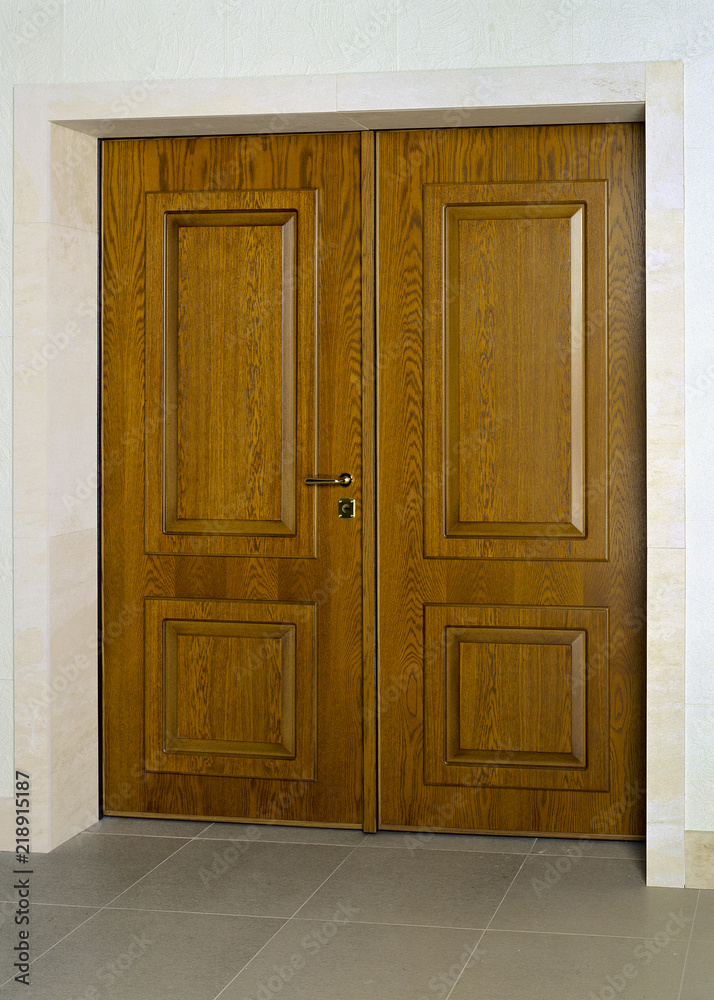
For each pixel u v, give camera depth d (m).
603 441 3.52
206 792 3.78
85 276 3.70
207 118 3.46
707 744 3.23
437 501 3.61
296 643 3.70
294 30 3.40
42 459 3.50
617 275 3.50
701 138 3.19
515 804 3.61
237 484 3.72
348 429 3.64
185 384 3.73
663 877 3.22
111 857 3.45
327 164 3.63
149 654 3.78
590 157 3.50
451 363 3.59
